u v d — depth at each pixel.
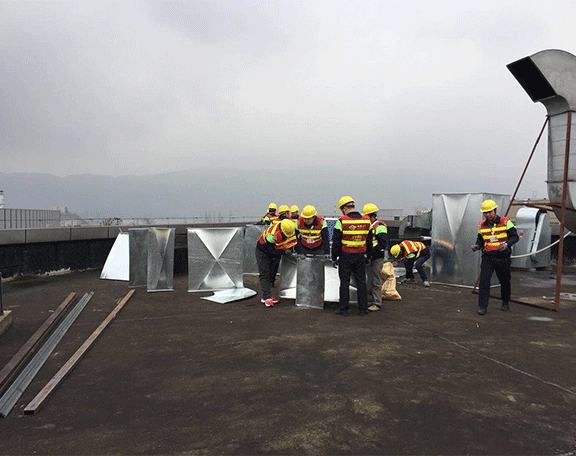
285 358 4.38
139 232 8.58
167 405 3.29
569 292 8.30
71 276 10.28
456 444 2.67
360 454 2.55
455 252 9.01
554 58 7.01
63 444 2.71
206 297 7.70
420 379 3.77
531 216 11.22
